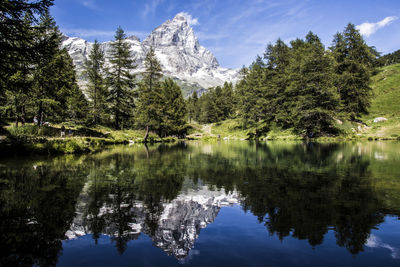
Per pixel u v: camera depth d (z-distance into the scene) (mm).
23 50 10352
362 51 42875
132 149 21688
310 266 2771
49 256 3000
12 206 4938
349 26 43312
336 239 3529
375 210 4812
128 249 3227
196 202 5422
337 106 38250
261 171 9727
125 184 7227
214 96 89500
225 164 11859
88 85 40281
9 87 11273
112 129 40438
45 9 10391
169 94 57062
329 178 8164
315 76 37531
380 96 49812
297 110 38906
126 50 40875
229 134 56250
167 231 3844
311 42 48812
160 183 7406
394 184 7168
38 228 3879
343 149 20094
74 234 3684
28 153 14734
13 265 2766
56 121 37188
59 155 15289
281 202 5426
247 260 2916
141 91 37250
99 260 2912
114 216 4488
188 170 9969
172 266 2764
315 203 5316
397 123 37312
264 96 48844
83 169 9875
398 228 3910
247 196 5941
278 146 25922
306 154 16672
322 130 39125
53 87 26672
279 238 3590
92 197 5734
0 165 10609
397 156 14523
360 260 2920
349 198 5691
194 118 109500
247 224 4141
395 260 2895
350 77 40562
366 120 42469
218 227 4012
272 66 50500
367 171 9508
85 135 29109
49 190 6320
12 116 32844
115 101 40750
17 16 9961
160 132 50031
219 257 2992
